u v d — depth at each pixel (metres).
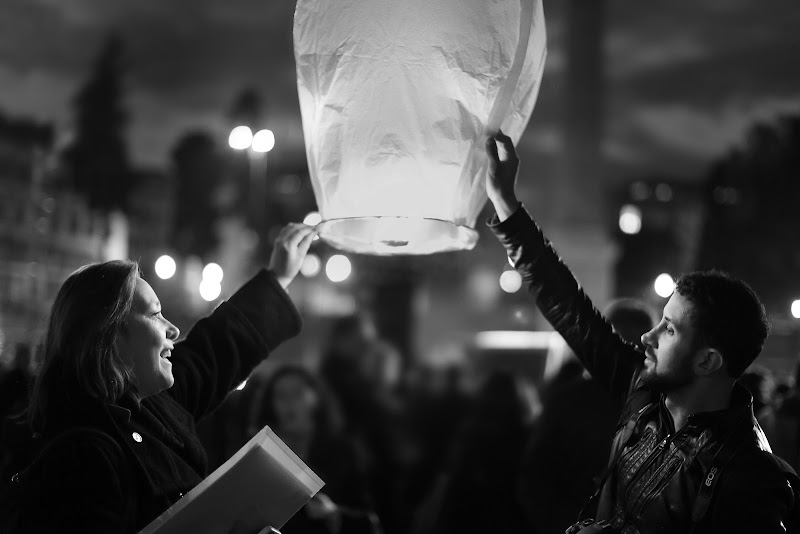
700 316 2.53
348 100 2.80
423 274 16.64
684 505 2.42
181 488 2.57
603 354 3.02
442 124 2.78
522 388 5.41
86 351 2.50
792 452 4.09
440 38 2.75
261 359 3.25
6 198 33.03
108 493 2.32
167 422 2.74
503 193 2.92
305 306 21.41
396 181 2.80
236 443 5.39
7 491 2.41
